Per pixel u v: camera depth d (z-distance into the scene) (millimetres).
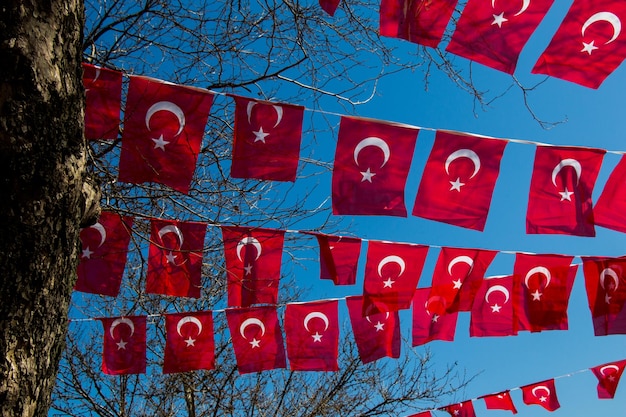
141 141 4020
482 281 5836
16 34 2510
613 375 7613
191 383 8875
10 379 2332
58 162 2572
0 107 2445
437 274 5680
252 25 4922
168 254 5066
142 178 4016
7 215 2416
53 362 2566
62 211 2590
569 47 3689
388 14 3666
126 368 5504
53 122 2568
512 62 3617
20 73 2492
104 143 4680
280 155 4145
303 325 5680
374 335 5750
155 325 8922
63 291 2623
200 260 5094
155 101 4043
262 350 5590
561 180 4441
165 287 5039
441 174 4359
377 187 4258
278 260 5219
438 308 5664
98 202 3248
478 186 4340
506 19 3641
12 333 2379
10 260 2400
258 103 4172
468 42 3648
